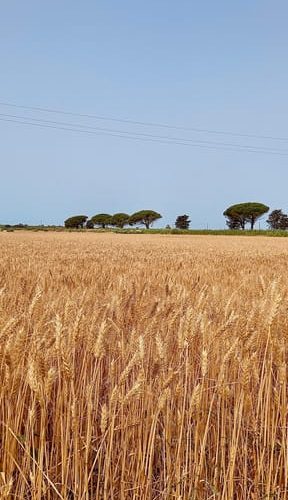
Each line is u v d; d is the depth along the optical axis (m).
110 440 3.47
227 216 146.00
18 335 3.59
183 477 3.60
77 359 4.46
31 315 4.70
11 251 22.42
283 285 7.70
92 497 3.62
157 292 7.67
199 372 4.45
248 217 141.25
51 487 3.63
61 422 3.52
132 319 5.24
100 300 6.91
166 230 110.62
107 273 10.68
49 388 3.32
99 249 27.08
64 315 4.54
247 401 3.92
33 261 14.53
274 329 3.99
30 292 7.17
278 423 4.13
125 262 15.09
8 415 3.53
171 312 5.10
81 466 3.52
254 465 3.85
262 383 4.06
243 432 4.07
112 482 3.60
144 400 4.00
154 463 4.03
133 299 5.91
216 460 3.74
